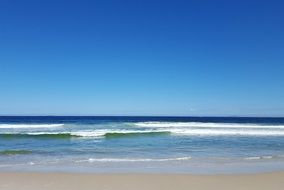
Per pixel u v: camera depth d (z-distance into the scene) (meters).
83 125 39.09
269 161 14.05
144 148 18.89
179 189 8.54
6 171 11.14
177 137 25.89
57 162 13.44
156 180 9.52
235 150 18.03
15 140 23.09
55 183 9.08
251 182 9.37
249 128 35.53
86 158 14.73
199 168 12.09
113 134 26.62
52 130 30.92
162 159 14.41
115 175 10.21
